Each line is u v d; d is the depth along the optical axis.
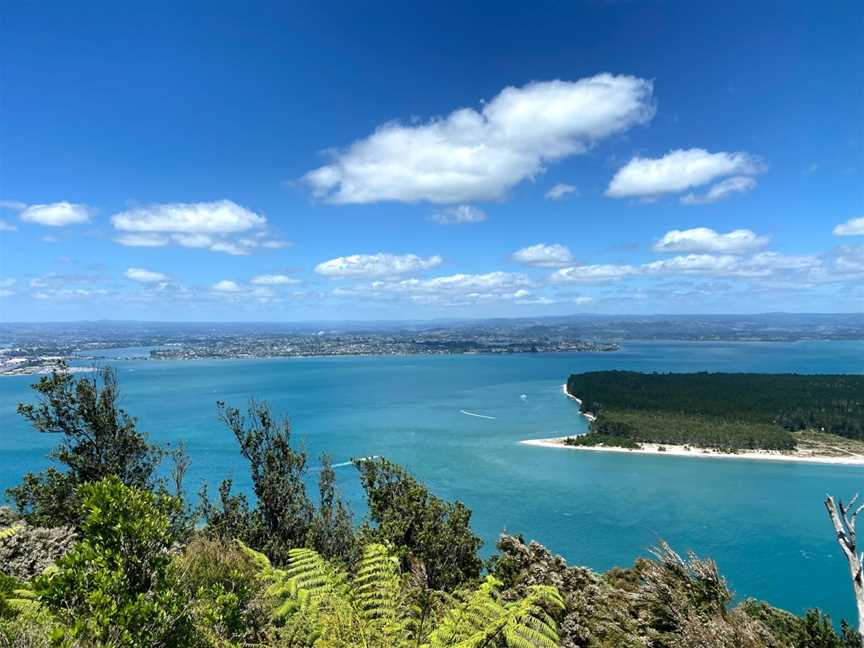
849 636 10.36
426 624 4.91
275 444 17.95
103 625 3.70
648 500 75.81
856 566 4.75
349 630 4.62
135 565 4.20
